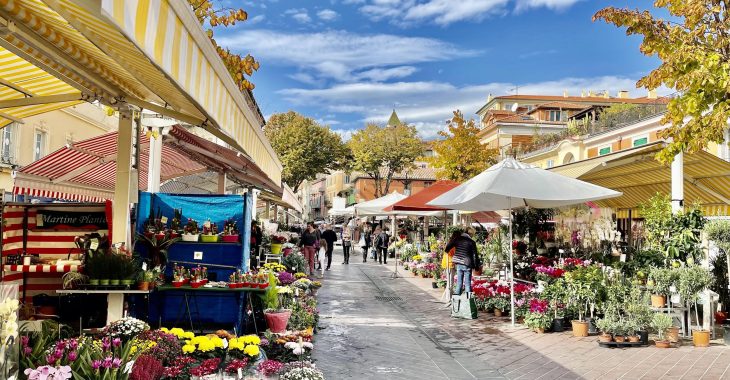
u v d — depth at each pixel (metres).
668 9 9.83
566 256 13.90
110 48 3.34
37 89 5.34
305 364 6.00
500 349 8.68
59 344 3.56
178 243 8.11
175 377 5.03
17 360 2.88
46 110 5.93
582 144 34.53
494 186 10.21
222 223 8.31
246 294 8.25
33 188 9.55
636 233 16.31
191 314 8.07
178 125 8.36
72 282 5.80
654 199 11.90
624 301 9.45
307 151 50.56
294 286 11.38
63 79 4.62
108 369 3.51
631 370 7.33
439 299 14.53
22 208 7.71
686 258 10.05
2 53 4.25
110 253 5.89
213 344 5.79
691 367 7.46
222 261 8.23
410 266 22.19
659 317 8.86
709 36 9.25
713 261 10.48
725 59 8.94
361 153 58.53
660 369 7.37
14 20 3.33
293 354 6.91
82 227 7.80
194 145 9.59
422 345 8.90
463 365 7.62
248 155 4.42
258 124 4.99
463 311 11.56
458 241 12.06
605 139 32.66
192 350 5.62
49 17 3.24
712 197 13.89
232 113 3.69
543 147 40.00
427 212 20.78
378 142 58.53
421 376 7.01
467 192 10.81
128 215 6.18
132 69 3.79
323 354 8.03
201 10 7.76
